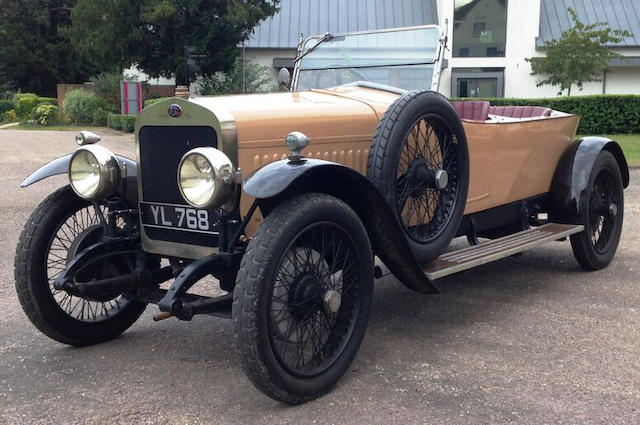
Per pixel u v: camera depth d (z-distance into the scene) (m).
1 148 15.61
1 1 30.97
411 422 2.91
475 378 3.36
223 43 22.67
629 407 3.04
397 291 4.93
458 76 24.20
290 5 26.67
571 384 3.28
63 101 26.27
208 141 3.36
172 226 3.57
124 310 3.99
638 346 3.78
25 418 2.98
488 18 23.88
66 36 23.88
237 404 3.11
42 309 3.66
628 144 16.19
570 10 21.70
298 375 3.03
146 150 3.60
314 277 3.18
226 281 3.59
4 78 32.19
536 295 4.79
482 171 4.54
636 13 25.42
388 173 3.57
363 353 3.71
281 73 5.23
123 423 2.93
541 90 24.06
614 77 24.67
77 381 3.38
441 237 3.95
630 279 5.19
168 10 20.34
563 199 5.20
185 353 3.75
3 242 6.56
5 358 3.70
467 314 4.38
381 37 4.95
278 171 2.97
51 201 3.77
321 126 3.70
